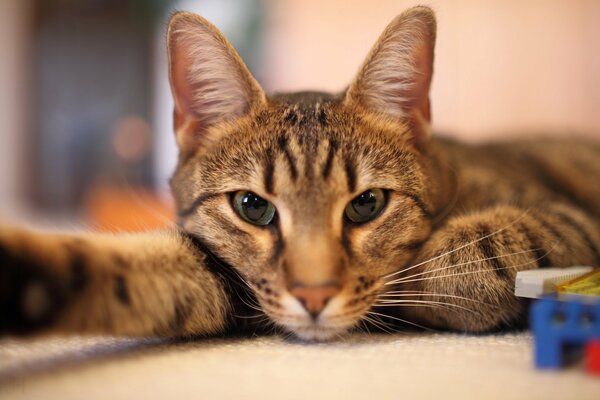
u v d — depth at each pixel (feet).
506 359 0.79
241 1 2.74
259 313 0.93
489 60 2.60
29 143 3.22
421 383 0.71
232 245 0.95
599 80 2.53
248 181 0.95
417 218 1.00
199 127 1.05
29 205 3.15
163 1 2.90
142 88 3.02
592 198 1.41
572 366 0.76
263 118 1.00
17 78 3.21
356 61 2.73
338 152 0.96
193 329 0.88
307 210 0.92
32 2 3.19
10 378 0.72
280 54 2.78
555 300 0.76
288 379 0.72
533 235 0.98
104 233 0.85
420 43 1.04
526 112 2.60
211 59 1.02
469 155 1.28
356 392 0.69
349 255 0.92
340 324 0.89
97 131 3.08
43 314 0.72
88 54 3.09
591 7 2.52
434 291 0.94
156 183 2.93
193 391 0.69
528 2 2.56
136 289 0.80
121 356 0.81
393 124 1.03
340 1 2.73
